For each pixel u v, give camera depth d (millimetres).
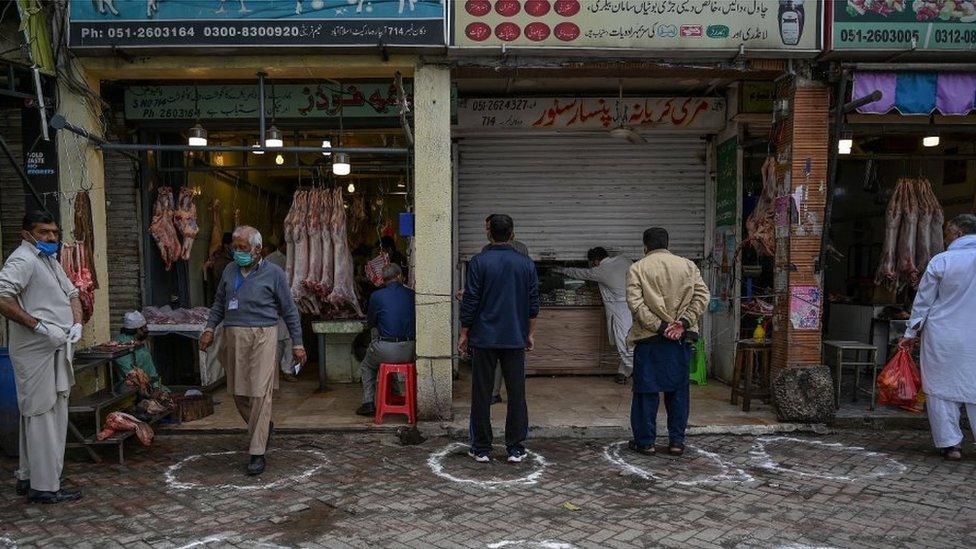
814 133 5598
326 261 6719
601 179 7449
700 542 3359
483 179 7453
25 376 3789
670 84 6863
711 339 7484
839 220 10008
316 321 6871
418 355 5426
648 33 5324
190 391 5953
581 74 5684
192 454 4812
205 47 5172
